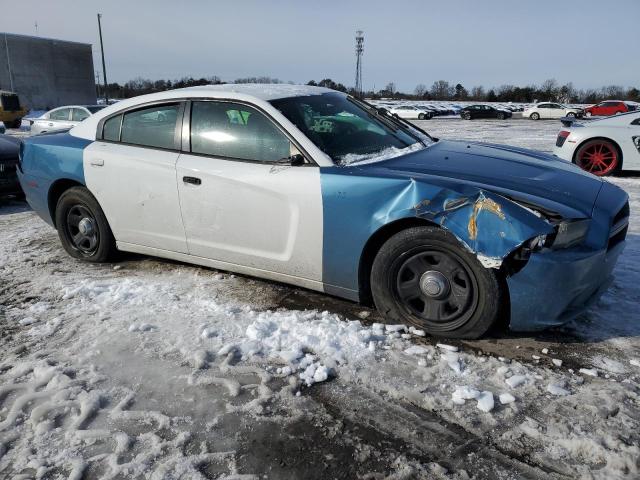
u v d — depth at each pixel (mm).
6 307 3621
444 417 2367
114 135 4121
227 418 2395
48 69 37125
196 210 3660
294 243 3320
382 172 3092
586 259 2713
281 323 3238
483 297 2826
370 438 2248
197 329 3205
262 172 3348
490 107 36656
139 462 2135
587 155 8688
